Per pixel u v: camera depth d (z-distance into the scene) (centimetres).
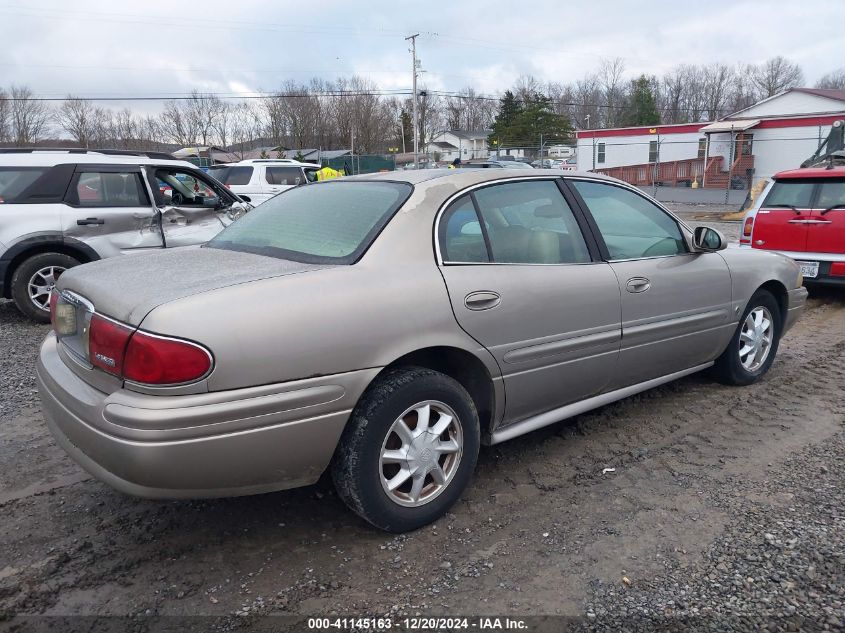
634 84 7050
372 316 274
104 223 718
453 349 304
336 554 286
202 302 246
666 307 402
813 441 394
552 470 361
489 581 266
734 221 1948
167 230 761
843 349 595
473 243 323
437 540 295
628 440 399
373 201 325
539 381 340
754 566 271
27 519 313
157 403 237
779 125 3006
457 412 305
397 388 282
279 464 261
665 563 276
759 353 497
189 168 799
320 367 261
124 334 244
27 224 685
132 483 246
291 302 258
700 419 429
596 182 398
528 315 327
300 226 329
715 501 325
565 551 286
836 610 245
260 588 263
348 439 276
